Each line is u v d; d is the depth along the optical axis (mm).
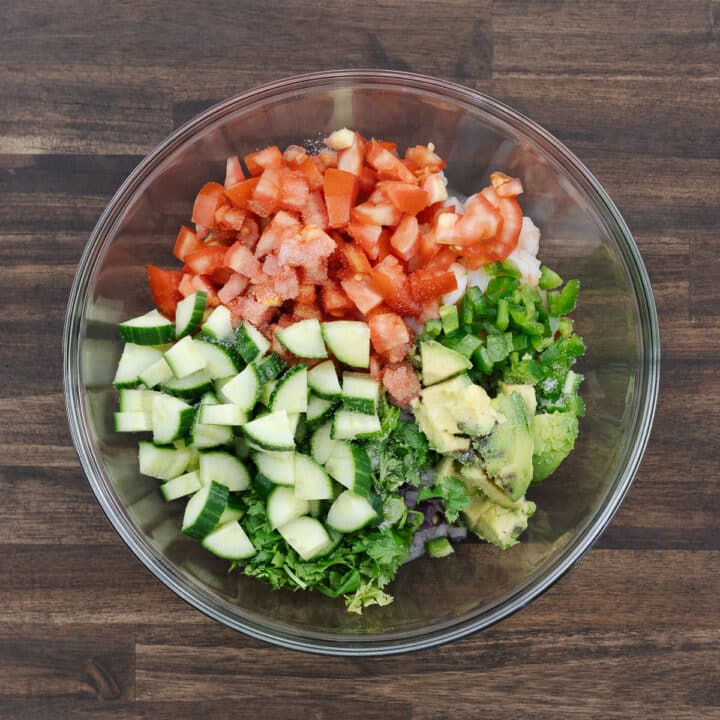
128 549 458
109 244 438
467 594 440
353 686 459
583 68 459
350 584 416
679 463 464
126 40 454
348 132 427
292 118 443
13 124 455
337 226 409
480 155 448
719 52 461
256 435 398
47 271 457
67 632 457
